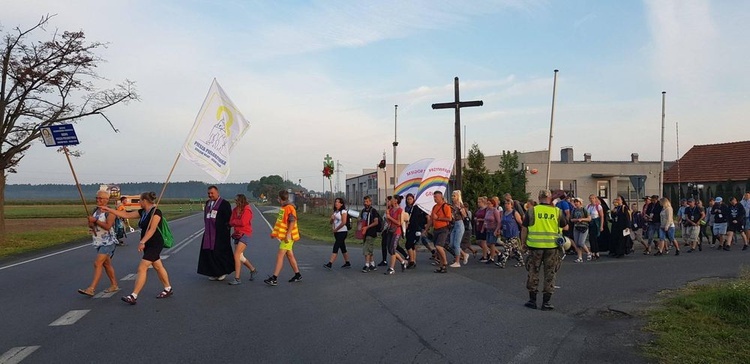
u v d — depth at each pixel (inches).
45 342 269.6
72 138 420.2
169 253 716.0
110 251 401.4
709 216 803.4
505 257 557.9
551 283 347.3
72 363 236.2
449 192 1402.6
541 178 1697.8
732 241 853.8
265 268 551.2
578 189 1743.4
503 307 354.6
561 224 355.6
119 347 260.4
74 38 857.5
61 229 1243.8
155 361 239.1
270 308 351.9
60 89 872.3
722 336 271.1
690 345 256.8
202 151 486.3
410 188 746.8
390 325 305.6
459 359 242.7
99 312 338.6
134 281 463.8
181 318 322.3
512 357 245.1
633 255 677.9
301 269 546.0
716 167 1798.7
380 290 420.2
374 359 242.7
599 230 634.2
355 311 343.0
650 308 340.5
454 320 317.7
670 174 1897.1
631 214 705.0
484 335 283.4
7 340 273.4
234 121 506.9
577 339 274.1
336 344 266.5
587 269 538.3
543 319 319.6
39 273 522.6
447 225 517.7
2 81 835.4
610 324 304.7
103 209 401.4
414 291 415.5
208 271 458.3
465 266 569.6
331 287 434.3
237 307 354.9
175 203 5024.6
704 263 574.2
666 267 545.3
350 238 991.6
